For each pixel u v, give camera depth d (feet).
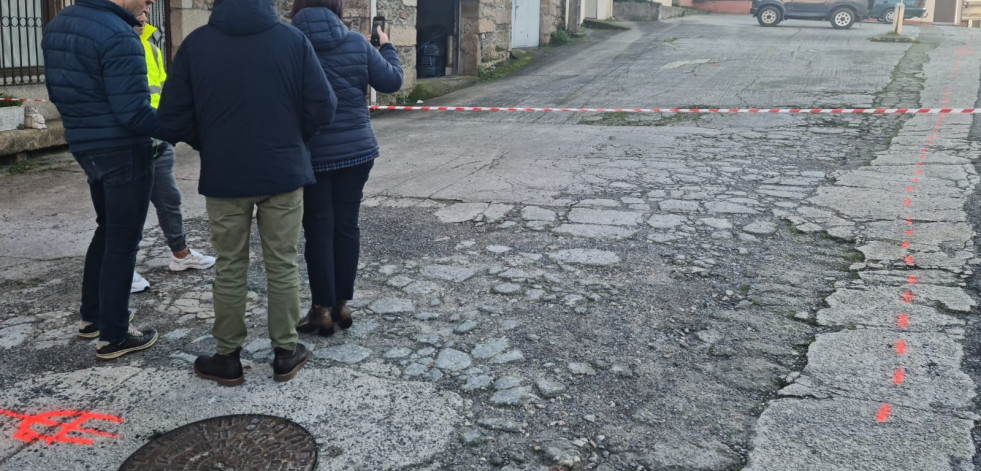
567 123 32.63
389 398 10.39
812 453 8.89
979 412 9.57
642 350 11.72
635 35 63.00
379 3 38.22
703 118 31.96
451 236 17.72
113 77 10.43
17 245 17.87
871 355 11.18
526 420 9.80
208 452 9.17
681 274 14.88
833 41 55.21
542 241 17.13
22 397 10.59
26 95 30.19
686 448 9.13
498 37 50.70
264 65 9.95
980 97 32.17
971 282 13.66
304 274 15.44
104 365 11.57
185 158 28.25
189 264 15.94
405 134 31.55
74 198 22.33
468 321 12.92
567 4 62.03
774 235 17.11
